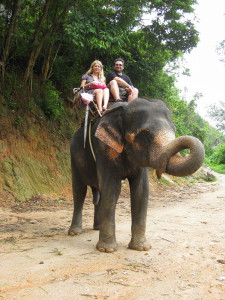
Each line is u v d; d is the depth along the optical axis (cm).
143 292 261
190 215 702
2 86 995
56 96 1149
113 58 1422
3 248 384
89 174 457
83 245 411
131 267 323
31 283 273
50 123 1126
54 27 1027
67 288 264
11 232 482
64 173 1080
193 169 271
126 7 1088
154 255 368
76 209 488
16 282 273
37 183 948
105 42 1139
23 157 966
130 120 349
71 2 976
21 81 1072
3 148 916
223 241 441
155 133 315
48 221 601
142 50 1497
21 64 1125
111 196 387
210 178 2305
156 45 1339
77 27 1016
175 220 628
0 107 959
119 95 467
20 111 1023
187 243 426
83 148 461
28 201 851
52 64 1173
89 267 318
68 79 1277
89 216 677
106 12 1138
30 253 362
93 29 1058
